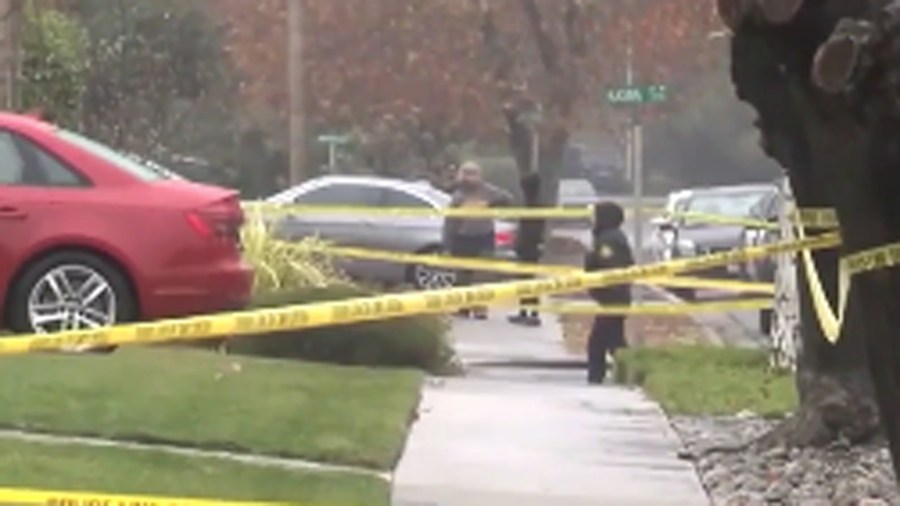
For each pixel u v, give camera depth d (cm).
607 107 6781
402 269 5500
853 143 1166
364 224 5519
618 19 6819
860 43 1074
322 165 9381
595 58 6856
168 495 1678
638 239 4716
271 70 7862
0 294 2441
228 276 2520
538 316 5109
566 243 7862
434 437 2208
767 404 2631
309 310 1400
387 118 7875
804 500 1928
